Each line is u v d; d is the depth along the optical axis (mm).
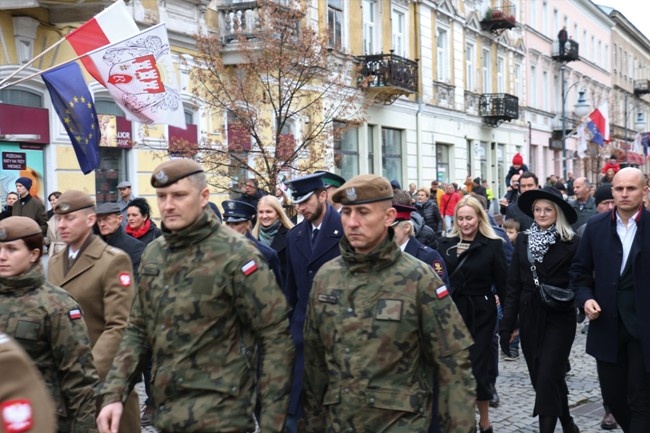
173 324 3502
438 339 3521
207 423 3428
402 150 24969
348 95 16422
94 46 9484
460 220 6355
